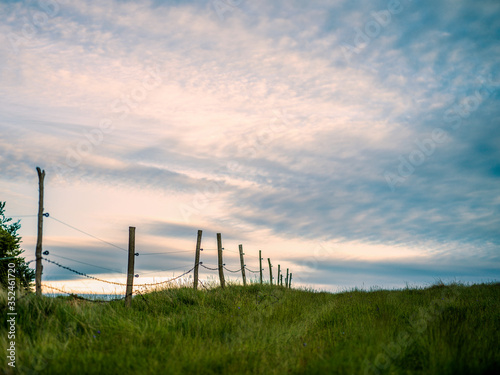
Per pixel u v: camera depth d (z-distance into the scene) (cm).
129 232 1087
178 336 728
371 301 1236
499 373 532
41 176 888
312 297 1586
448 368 538
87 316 819
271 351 671
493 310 986
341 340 733
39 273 859
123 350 609
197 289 1352
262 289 1602
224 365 562
